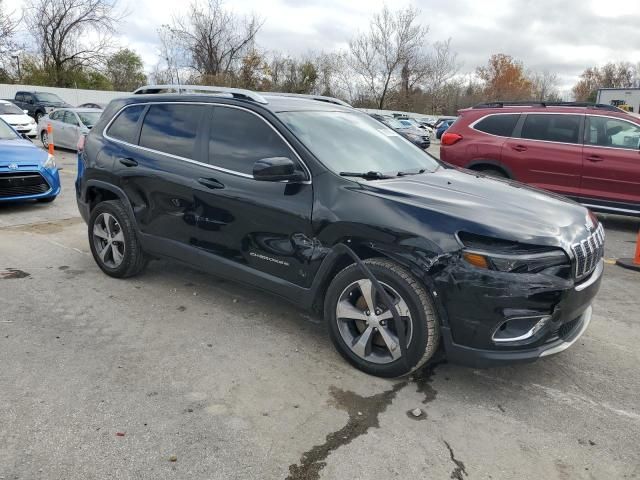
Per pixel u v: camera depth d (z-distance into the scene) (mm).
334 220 3430
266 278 3857
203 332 4027
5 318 4148
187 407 3053
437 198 3350
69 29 40406
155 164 4492
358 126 4484
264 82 38875
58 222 7363
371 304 3350
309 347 3842
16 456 2600
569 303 3121
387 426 2947
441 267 3061
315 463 2629
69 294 4680
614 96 29719
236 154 4043
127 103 5012
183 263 4469
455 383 3434
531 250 3021
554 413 3143
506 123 8523
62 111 16781
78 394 3141
